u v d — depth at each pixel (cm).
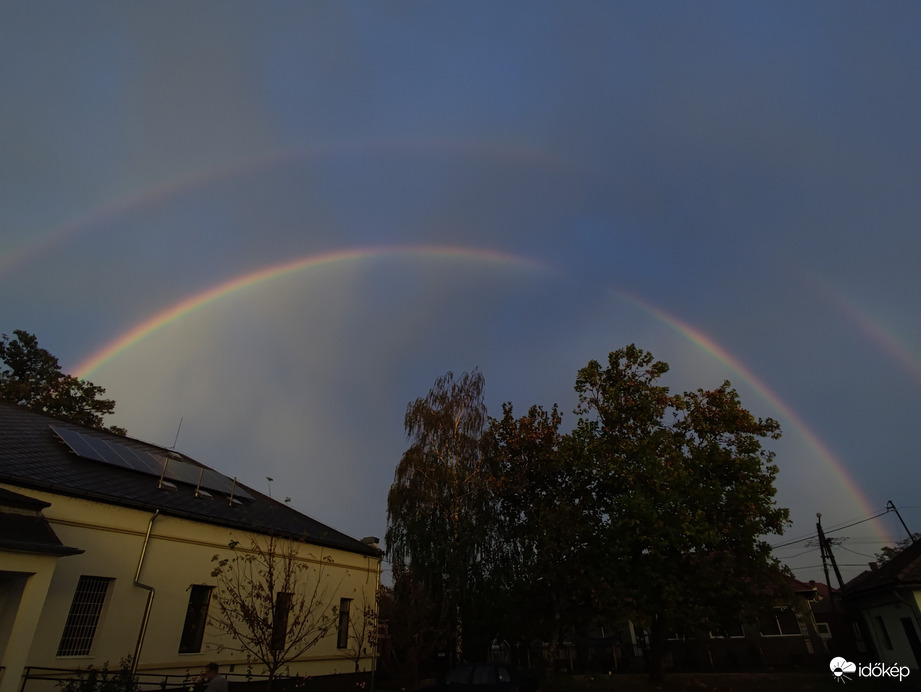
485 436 2889
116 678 1196
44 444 1581
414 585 2298
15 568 1020
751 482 2303
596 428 2502
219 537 1684
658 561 2167
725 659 3303
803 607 2167
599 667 3434
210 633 1585
